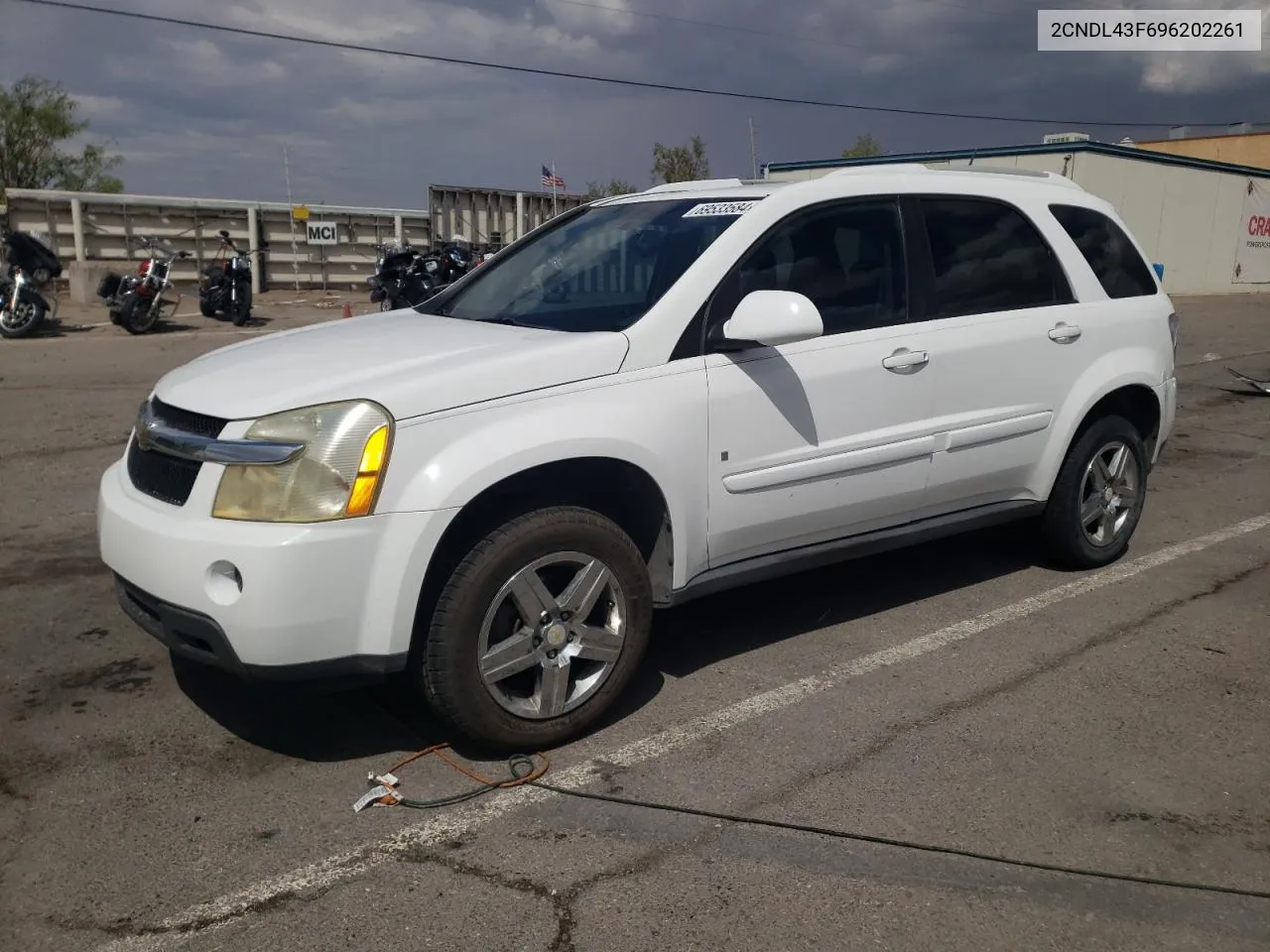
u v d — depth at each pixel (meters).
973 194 5.01
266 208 25.86
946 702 4.20
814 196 4.43
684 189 4.89
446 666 3.52
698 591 4.13
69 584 5.43
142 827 3.32
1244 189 31.12
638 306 4.04
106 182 41.97
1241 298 29.58
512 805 3.45
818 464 4.29
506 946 2.79
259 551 3.23
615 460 3.76
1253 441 9.38
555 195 29.33
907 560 5.91
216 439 3.40
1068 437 5.28
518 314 4.41
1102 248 5.55
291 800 3.48
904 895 3.02
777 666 4.52
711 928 2.87
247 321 18.92
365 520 3.32
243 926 2.86
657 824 3.35
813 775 3.64
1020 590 5.45
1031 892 3.04
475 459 3.45
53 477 7.52
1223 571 5.78
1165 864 3.19
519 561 3.58
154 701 4.17
